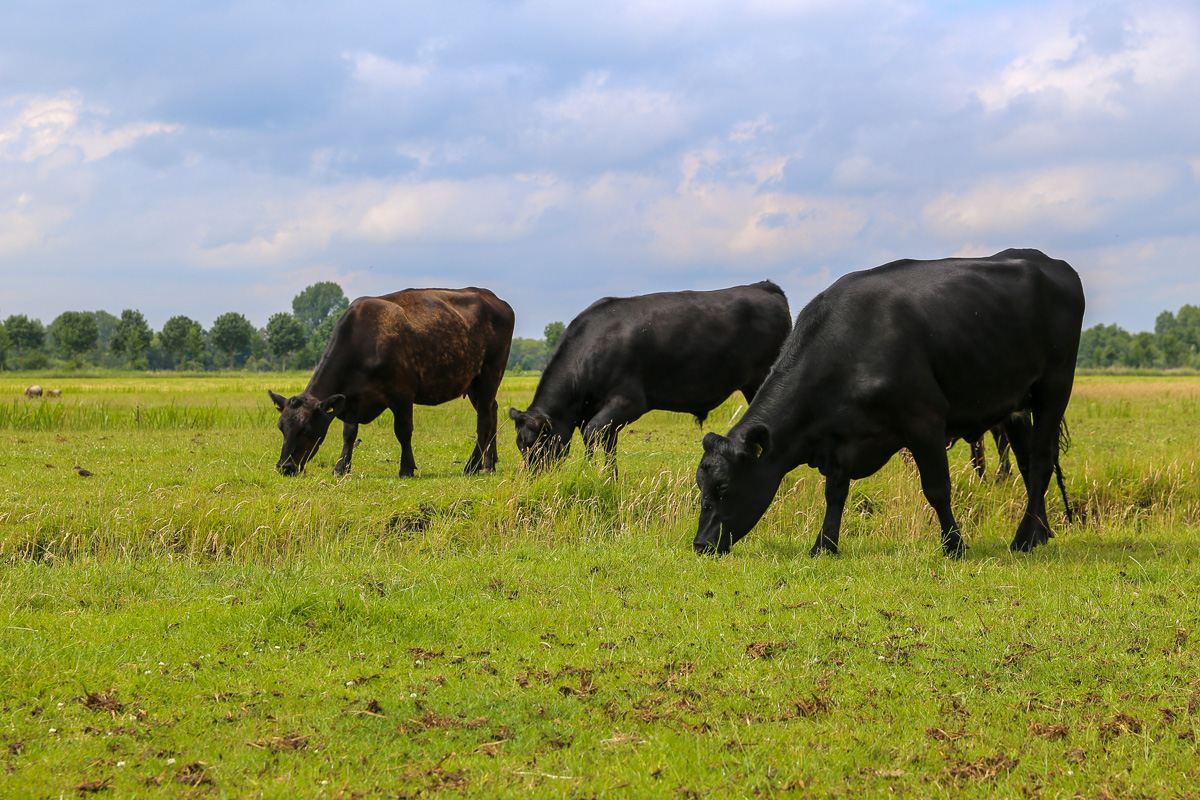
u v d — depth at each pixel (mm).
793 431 7715
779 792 3418
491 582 6719
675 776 3545
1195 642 5035
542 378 11945
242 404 30547
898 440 7664
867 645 5113
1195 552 7555
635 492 9875
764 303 12227
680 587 6578
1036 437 8406
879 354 7473
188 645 5199
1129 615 5559
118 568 7164
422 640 5359
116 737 3924
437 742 3928
